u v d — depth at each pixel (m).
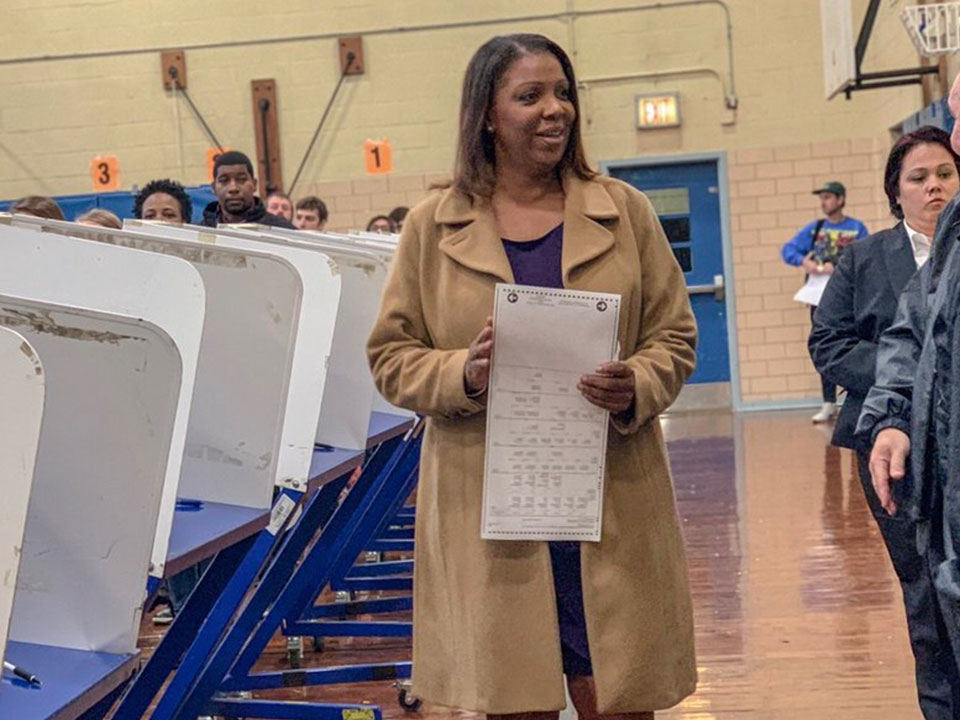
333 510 4.15
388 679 3.92
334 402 3.84
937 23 7.51
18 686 1.87
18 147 11.62
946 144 3.14
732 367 11.74
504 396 2.24
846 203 11.54
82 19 11.56
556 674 2.23
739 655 4.27
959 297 2.04
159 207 6.14
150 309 2.51
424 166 11.61
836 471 7.84
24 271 2.61
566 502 2.26
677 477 8.10
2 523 1.59
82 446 2.06
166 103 11.59
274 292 2.93
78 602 2.07
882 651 4.21
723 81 11.59
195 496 2.96
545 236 2.32
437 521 2.32
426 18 11.55
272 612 3.81
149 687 2.83
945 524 2.07
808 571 5.38
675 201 11.75
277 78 11.59
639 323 2.37
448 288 2.30
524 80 2.27
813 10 11.48
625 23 11.62
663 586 2.31
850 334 3.22
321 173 11.65
